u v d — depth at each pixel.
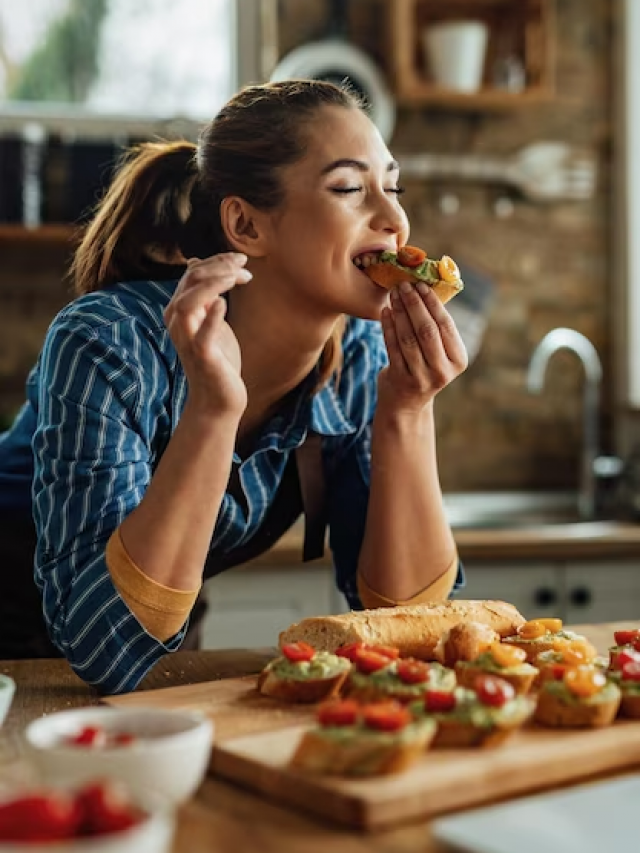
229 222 1.62
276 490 1.79
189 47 3.71
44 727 0.98
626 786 0.97
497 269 3.84
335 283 1.58
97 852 0.68
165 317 1.36
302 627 1.47
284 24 3.68
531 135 3.85
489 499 3.79
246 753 1.04
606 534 3.11
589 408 3.79
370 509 1.72
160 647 1.39
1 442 1.89
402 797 0.93
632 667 1.24
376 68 3.70
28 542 1.81
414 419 1.69
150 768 0.92
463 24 3.62
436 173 3.74
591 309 3.88
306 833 0.91
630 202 3.85
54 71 3.62
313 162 1.56
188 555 1.38
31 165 3.33
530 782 1.02
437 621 1.48
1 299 3.53
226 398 1.36
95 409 1.46
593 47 3.88
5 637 1.85
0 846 0.68
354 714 1.01
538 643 1.46
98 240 1.75
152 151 1.75
